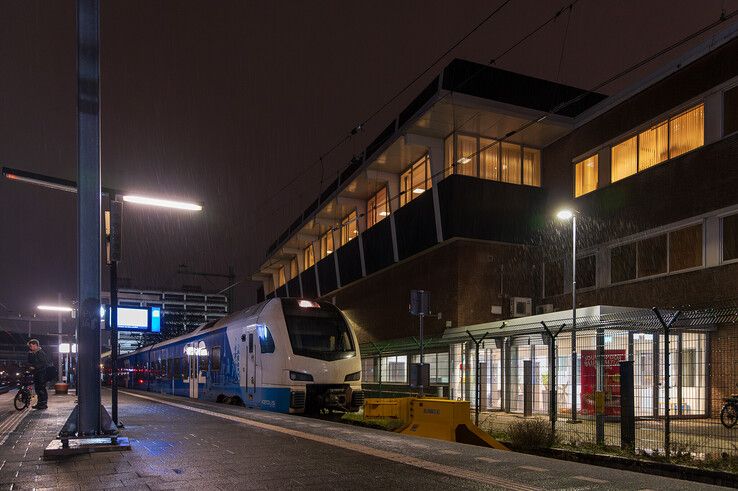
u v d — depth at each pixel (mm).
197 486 5531
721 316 13438
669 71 20609
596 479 5910
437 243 25469
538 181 26891
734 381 16297
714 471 8250
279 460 6902
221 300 85688
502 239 24984
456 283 24531
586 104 25922
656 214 20672
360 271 33125
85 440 7598
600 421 10992
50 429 9992
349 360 17484
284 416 12523
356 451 7578
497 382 19984
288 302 17875
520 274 25531
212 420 11555
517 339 19484
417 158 29062
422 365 13375
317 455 7258
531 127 25156
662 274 20125
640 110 22016
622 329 15766
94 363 7883
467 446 8070
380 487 5531
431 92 24438
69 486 5508
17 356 78625
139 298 80625
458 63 24078
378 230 31125
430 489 5461
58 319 38219
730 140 18219
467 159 25359
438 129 26016
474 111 24125
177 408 14906
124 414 12961
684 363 15617
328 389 16875
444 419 11406
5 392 29719
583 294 23391
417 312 14469
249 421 11352
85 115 7938
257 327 18062
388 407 13461
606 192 23047
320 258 42844
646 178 21234
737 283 17516
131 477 5914
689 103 19875
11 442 8344
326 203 36750
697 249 19094
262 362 17422
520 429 11570
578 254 23969
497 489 5473
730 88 18500
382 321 31250
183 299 83875
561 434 12188
